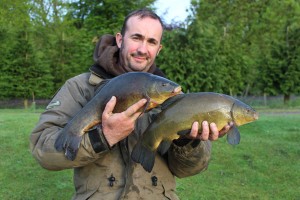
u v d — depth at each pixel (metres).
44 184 6.58
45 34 31.17
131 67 2.77
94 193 2.57
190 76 20.11
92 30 27.28
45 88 26.67
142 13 2.77
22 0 35.97
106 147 2.29
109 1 26.73
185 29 20.41
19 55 25.91
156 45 2.80
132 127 2.25
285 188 6.75
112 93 2.29
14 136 8.70
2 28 26.72
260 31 38.06
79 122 2.32
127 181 2.55
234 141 2.42
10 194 6.20
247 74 26.95
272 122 10.91
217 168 7.38
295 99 27.22
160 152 2.69
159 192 2.64
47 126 2.57
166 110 2.43
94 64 2.79
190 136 2.42
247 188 6.70
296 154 8.14
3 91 25.88
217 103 2.40
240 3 37.88
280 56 25.25
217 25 35.38
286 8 38.84
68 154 2.29
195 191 6.47
